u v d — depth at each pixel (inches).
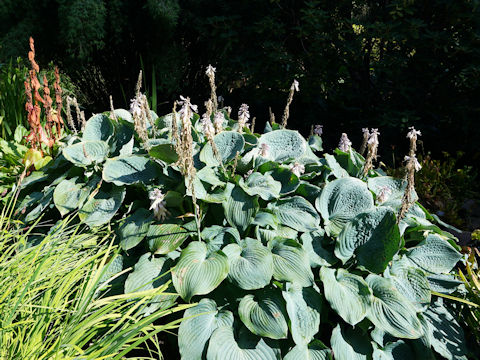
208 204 102.2
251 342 83.3
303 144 118.2
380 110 229.9
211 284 84.3
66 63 242.1
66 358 61.5
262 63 231.5
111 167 103.4
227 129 130.4
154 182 105.0
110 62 247.9
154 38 237.6
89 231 99.9
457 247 114.0
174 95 260.7
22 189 116.6
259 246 91.3
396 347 88.4
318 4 227.0
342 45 219.6
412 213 115.0
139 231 96.0
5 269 79.0
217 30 226.1
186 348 81.4
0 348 65.4
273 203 102.3
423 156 214.8
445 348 90.1
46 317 70.5
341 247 93.8
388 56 213.8
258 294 87.7
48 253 78.2
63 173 115.1
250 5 231.3
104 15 217.5
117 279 92.8
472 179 198.1
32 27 227.3
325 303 91.1
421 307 92.4
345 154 122.5
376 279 91.7
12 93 167.2
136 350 90.3
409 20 204.2
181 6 242.8
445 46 202.5
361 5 228.4
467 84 217.6
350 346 86.7
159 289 79.7
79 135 129.6
